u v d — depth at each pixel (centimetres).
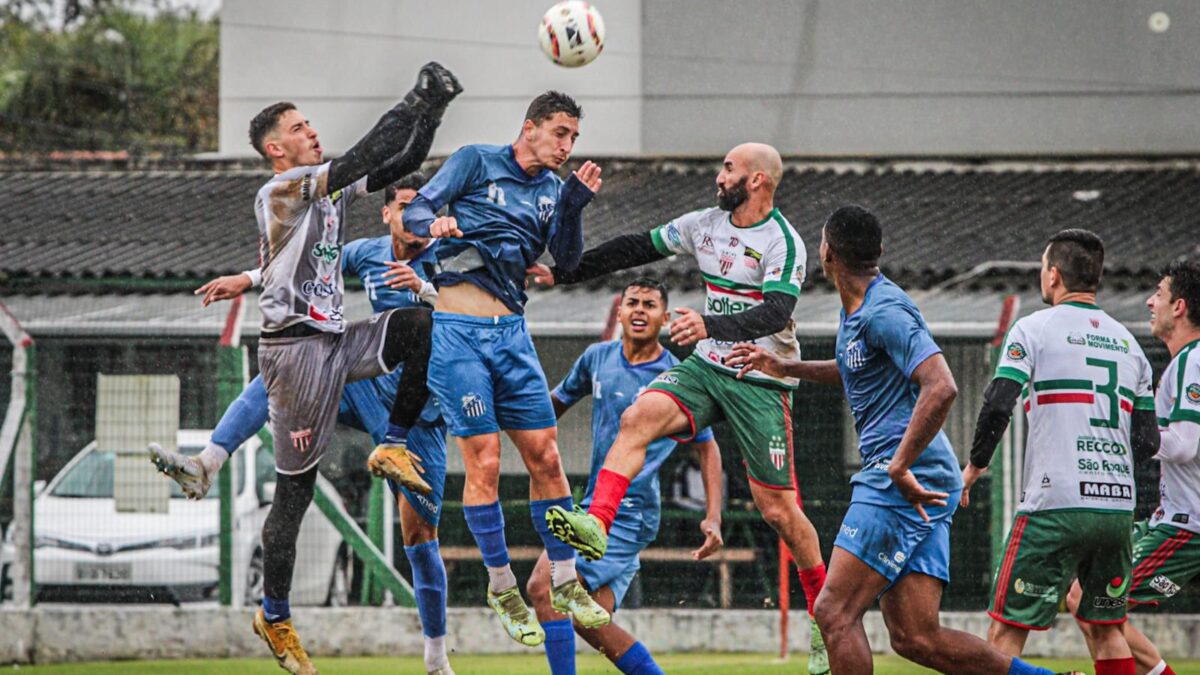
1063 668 3278
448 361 2023
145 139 8188
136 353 4084
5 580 3869
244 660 3559
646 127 5500
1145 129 5322
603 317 3816
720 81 5497
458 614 3662
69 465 3928
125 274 4022
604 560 2381
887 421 1933
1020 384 1997
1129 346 2045
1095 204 4581
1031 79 5381
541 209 2039
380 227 4369
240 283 1967
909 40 5441
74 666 3441
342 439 4047
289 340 1953
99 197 4888
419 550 2392
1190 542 2267
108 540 3734
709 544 2467
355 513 4031
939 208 4572
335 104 5694
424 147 1945
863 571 1912
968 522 3762
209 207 4769
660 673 2395
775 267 2067
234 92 5712
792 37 5497
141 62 8438
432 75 1923
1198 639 3569
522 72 5594
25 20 8644
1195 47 5312
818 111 5475
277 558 2019
